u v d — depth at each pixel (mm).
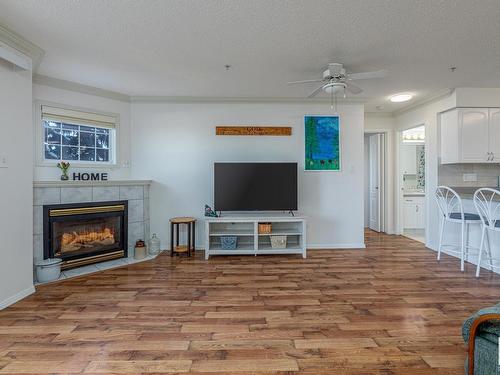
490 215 3359
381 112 5988
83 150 4309
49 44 2916
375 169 6555
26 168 2967
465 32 2682
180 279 3455
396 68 3535
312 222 4859
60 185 3711
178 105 4742
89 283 3338
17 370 1805
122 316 2516
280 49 3023
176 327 2328
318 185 4836
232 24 2549
